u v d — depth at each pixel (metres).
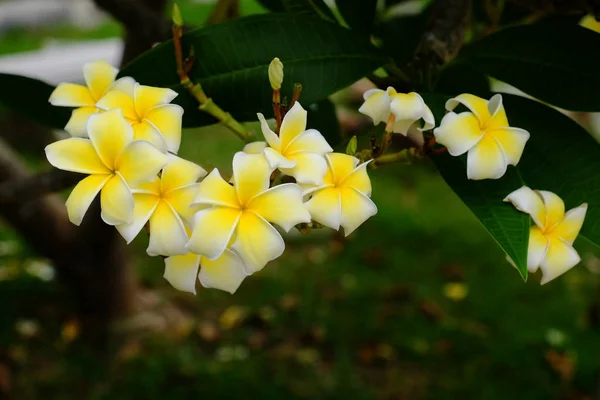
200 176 0.74
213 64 0.85
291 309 3.03
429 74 0.89
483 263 3.44
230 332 2.87
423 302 3.06
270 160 0.72
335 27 0.87
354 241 3.66
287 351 2.76
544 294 3.17
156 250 0.73
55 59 5.62
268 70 0.81
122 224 0.73
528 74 0.87
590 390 2.52
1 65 5.48
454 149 0.76
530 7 0.91
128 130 0.73
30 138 4.43
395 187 4.35
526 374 2.57
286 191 0.72
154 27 1.38
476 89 0.90
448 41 0.90
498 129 0.77
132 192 0.73
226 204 0.72
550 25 0.86
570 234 0.77
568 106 0.85
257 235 0.72
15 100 1.01
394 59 0.97
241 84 0.85
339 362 2.67
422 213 4.00
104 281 2.74
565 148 0.82
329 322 2.92
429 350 2.75
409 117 0.76
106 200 0.73
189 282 0.75
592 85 0.85
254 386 2.49
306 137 0.75
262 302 3.08
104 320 2.81
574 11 0.89
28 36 6.74
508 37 0.88
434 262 3.45
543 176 0.81
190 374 2.55
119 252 2.73
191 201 0.73
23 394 2.48
